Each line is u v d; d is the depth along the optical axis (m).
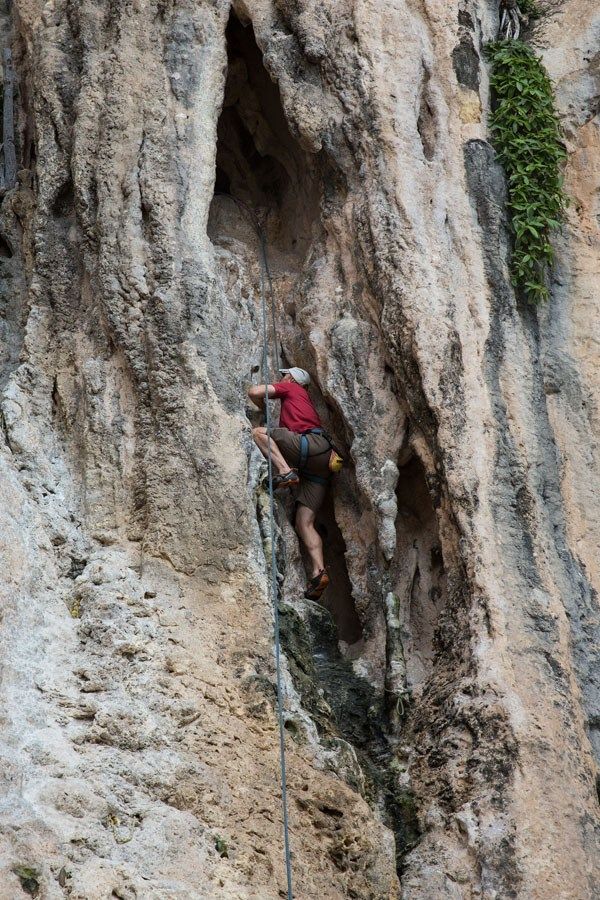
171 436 30.64
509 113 35.22
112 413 31.27
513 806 27.28
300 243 36.41
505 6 37.69
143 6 34.69
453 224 33.62
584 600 31.19
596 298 35.56
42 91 34.56
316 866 26.39
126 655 27.33
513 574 30.12
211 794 26.00
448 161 34.28
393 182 33.41
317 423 33.38
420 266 32.62
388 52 34.66
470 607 29.81
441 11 35.66
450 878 27.12
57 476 30.91
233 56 36.19
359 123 34.03
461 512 30.53
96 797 24.47
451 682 29.42
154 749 26.11
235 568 29.66
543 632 29.62
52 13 35.38
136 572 29.39
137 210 32.62
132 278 31.94
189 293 31.91
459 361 31.98
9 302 34.72
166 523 29.84
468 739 28.47
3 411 31.19
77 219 33.22
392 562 32.41
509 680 28.67
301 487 33.22
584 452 33.78
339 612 33.47
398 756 29.45
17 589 27.02
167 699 26.94
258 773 26.91
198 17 34.81
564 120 37.59
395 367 32.25
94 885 22.80
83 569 29.25
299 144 34.91
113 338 31.86
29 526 28.94
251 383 34.44
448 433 31.27
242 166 37.75
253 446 31.70
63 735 25.48
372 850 27.09
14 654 26.16
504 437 31.59
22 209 35.44
